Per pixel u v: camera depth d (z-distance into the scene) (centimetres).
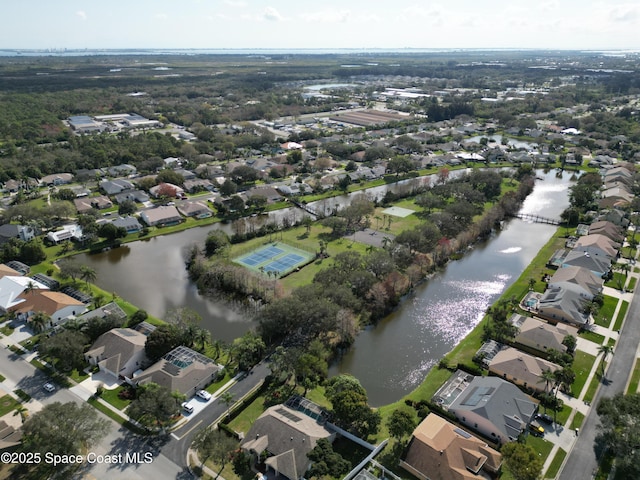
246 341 10831
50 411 8044
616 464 8162
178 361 10344
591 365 10819
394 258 15425
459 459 7931
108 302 13425
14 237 16775
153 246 17812
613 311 13075
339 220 18238
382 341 12119
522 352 11019
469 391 9719
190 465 8094
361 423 8844
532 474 7425
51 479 7706
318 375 10238
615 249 16538
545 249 17400
